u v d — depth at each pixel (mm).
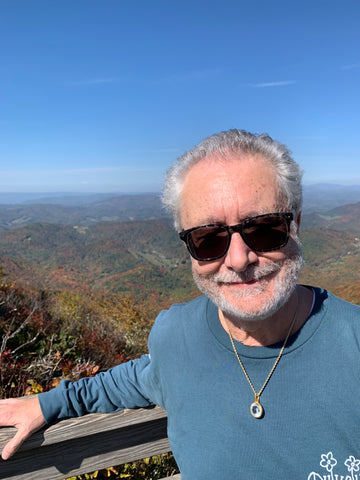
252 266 906
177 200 1035
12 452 1073
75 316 6043
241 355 940
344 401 834
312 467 825
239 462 873
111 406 1162
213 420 934
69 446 1173
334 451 820
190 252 980
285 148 981
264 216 902
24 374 2691
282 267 919
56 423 1120
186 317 1098
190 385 994
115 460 1239
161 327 1124
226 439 900
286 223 915
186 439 972
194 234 961
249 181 906
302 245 989
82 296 9805
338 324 912
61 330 4660
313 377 870
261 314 887
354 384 843
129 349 6035
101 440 1208
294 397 869
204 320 1045
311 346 898
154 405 1229
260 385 907
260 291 905
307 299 1005
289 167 960
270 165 938
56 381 2564
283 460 843
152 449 1290
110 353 4766
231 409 918
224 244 909
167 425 1175
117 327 7945
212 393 956
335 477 812
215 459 898
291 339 920
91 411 1158
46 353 3494
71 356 3855
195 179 963
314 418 842
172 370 1041
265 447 862
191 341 1036
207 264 946
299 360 894
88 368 2748
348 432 820
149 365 1137
